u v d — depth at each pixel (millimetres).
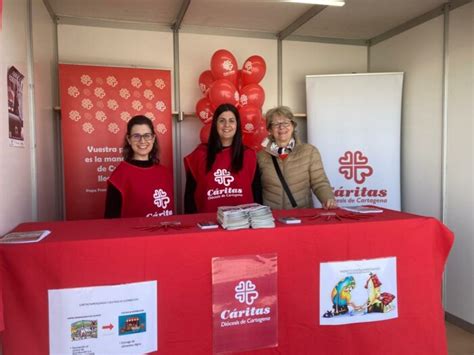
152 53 3504
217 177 2346
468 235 2871
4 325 1249
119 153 3201
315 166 2438
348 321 1610
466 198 2883
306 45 3906
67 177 3090
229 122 2320
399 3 3049
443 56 3086
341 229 1584
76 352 1336
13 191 1771
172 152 3361
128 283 1369
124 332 1376
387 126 3521
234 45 3707
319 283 1567
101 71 3145
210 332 1459
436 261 1729
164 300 1408
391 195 3521
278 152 2461
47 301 1303
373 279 1632
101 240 1339
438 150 3166
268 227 1509
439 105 3146
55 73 3205
